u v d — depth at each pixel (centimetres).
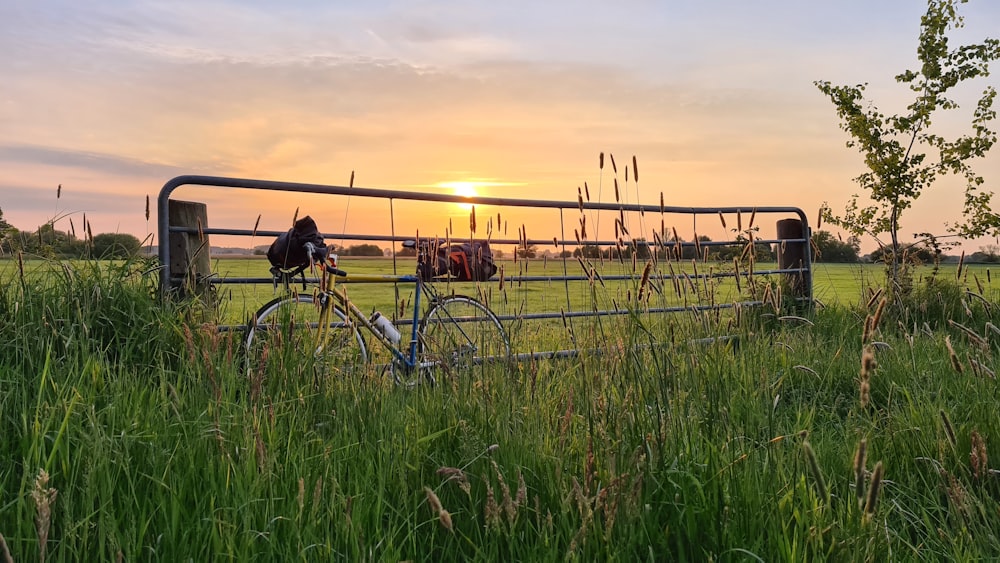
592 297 387
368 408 320
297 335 401
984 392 349
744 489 235
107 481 218
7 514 214
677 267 483
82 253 439
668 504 233
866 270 836
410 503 248
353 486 249
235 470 231
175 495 219
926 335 573
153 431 268
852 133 1063
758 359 371
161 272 463
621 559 204
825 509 228
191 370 336
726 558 212
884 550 225
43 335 358
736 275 449
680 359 322
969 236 1004
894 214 1039
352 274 491
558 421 302
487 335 452
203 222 505
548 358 418
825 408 426
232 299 505
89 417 251
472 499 248
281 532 216
